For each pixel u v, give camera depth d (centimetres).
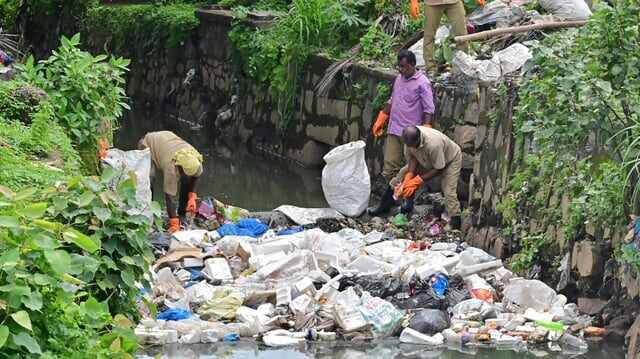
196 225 1459
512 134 1341
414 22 1917
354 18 2008
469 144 1514
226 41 2369
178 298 1175
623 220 1107
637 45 1110
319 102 1970
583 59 1127
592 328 1123
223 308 1158
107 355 682
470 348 1099
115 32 2938
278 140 2119
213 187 1878
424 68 1722
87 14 3119
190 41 2548
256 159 2125
